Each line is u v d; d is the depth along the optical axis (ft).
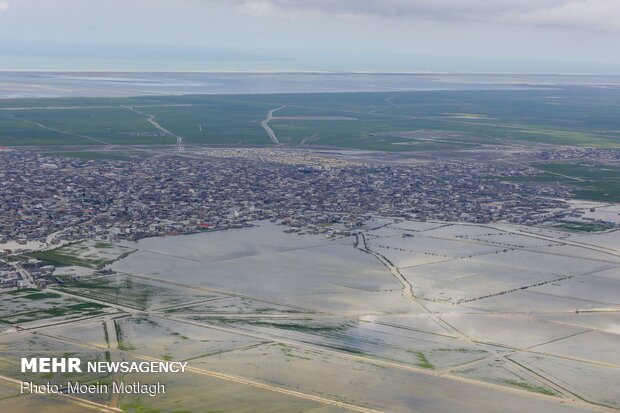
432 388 632.38
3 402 579.48
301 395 607.78
